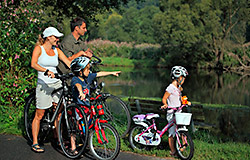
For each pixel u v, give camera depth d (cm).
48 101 441
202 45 4200
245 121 1123
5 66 620
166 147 489
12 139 502
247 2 3741
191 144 418
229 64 3944
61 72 482
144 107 846
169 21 4347
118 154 439
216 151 488
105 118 541
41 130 475
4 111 608
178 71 435
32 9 664
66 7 923
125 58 5328
